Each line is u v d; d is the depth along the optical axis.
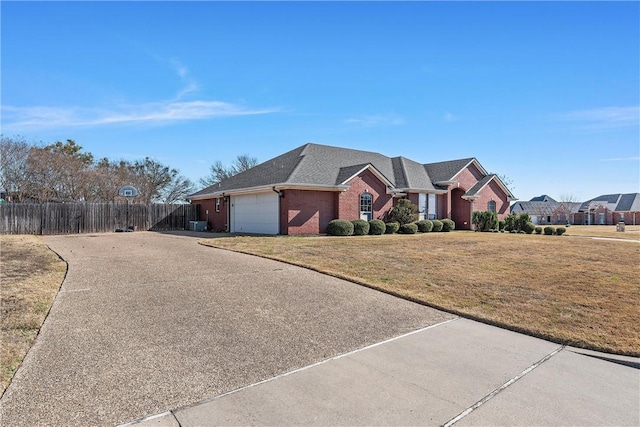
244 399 3.40
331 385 3.72
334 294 7.23
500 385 3.83
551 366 4.34
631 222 59.84
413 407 3.34
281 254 11.45
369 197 21.78
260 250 12.28
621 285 7.98
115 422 2.95
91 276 8.32
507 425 3.10
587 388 3.81
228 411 3.18
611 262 11.05
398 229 21.97
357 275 8.73
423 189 24.88
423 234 21.17
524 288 7.73
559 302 6.75
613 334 5.24
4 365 3.86
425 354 4.62
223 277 8.38
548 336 5.21
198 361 4.20
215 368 4.04
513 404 3.45
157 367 4.00
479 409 3.34
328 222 20.27
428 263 10.42
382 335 5.25
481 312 6.23
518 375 4.08
